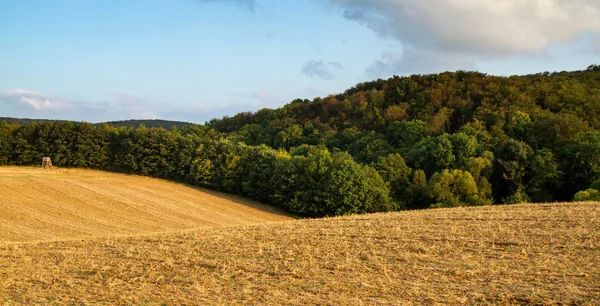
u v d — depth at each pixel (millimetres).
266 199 64500
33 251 20047
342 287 13172
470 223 22344
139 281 14750
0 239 34594
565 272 13289
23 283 14844
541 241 17406
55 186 57375
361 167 61281
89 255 18844
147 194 60312
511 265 14477
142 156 72812
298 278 14344
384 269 14672
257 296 12773
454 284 12891
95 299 13070
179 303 12422
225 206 59844
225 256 17469
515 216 23719
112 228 42969
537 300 11242
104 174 70812
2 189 52688
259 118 116188
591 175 56125
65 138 74188
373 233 20766
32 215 44562
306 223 26016
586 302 10812
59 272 16219
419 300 11797
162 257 17766
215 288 13664
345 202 54875
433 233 20125
